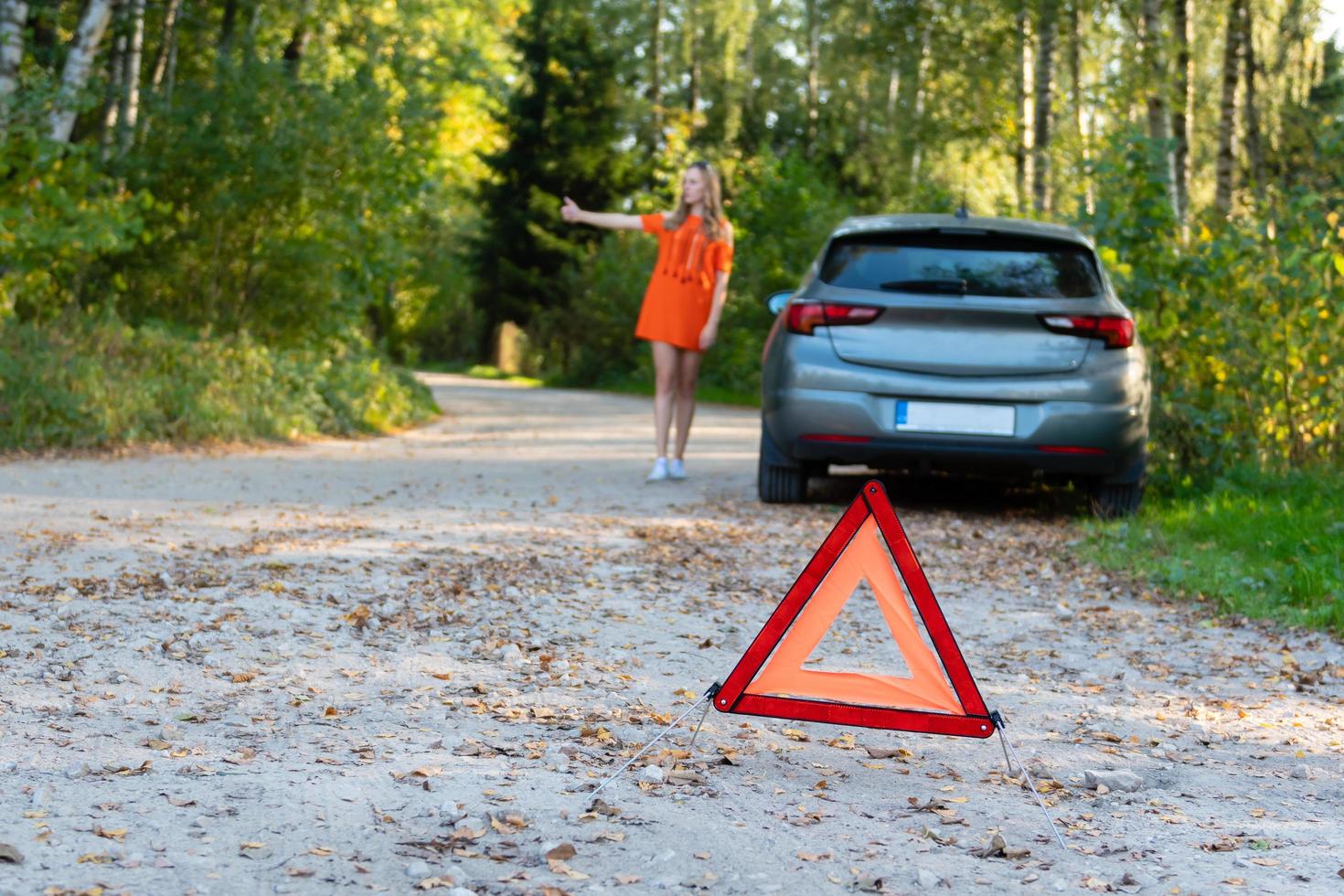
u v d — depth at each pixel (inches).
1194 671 197.9
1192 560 273.7
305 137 629.9
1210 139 1418.6
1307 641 217.0
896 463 339.3
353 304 668.7
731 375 1196.5
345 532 292.5
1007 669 195.6
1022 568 280.1
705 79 2086.6
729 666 190.2
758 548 293.9
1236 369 398.3
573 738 150.5
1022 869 115.7
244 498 349.4
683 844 117.8
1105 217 422.0
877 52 1171.3
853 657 199.0
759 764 144.4
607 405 952.9
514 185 1859.0
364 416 633.0
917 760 149.7
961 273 335.0
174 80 946.7
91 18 597.3
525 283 1849.2
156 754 137.8
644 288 1446.9
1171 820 131.0
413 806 124.0
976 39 1131.3
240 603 212.1
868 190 1697.8
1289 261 385.4
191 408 510.0
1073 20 1018.7
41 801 121.3
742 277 1240.8
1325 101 1409.9
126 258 614.9
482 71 1076.5
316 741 144.6
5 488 350.3
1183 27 889.5
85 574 232.4
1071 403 327.6
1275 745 160.7
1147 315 409.1
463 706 161.6
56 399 461.4
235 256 642.8
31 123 546.0
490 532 301.0
